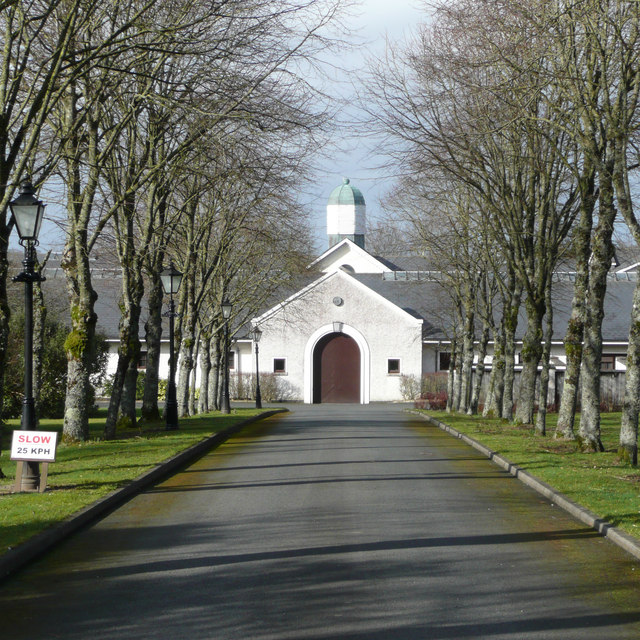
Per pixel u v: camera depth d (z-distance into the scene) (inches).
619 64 712.4
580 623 277.4
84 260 855.7
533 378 1152.2
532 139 906.7
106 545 398.0
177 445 844.0
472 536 418.3
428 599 305.1
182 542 404.2
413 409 1845.5
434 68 1083.9
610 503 488.7
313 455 816.9
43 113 598.5
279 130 771.4
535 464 683.4
